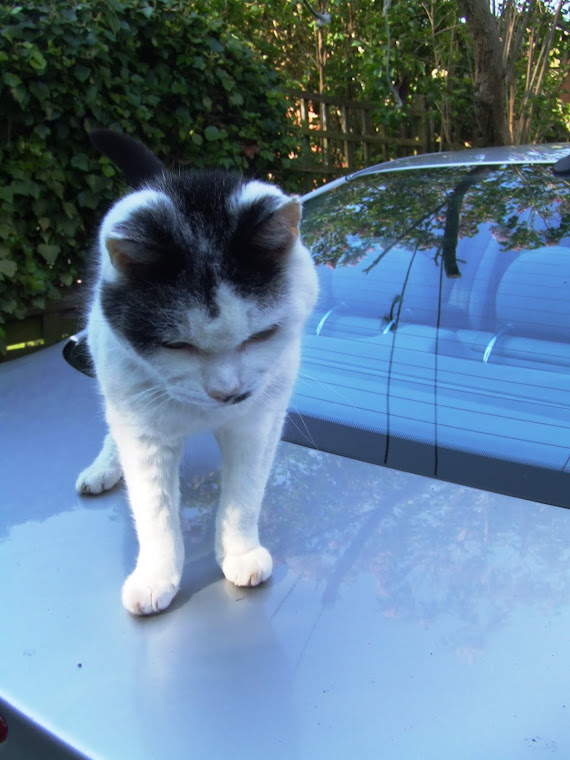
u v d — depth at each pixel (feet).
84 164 3.44
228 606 0.96
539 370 1.37
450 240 1.65
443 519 1.05
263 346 1.23
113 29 3.38
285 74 5.44
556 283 1.49
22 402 1.52
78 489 1.22
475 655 0.84
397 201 1.83
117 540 1.09
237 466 1.12
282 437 1.31
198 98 4.06
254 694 0.81
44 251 3.39
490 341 1.45
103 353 1.23
